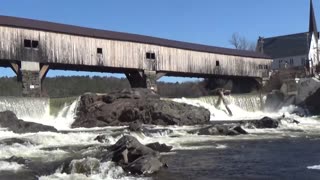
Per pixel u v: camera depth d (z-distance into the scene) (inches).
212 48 2501.2
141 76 2127.2
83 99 1622.8
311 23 4092.0
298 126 1547.7
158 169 674.2
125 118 1571.1
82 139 1088.2
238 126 1294.3
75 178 614.5
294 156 819.4
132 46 2076.8
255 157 807.1
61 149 925.8
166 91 3245.6
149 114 1568.7
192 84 3248.0
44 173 657.6
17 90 3088.1
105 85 3590.1
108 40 1988.2
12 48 1670.8
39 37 1753.2
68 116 1596.9
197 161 761.0
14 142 970.1
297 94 2397.9
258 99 2381.9
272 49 4119.1
